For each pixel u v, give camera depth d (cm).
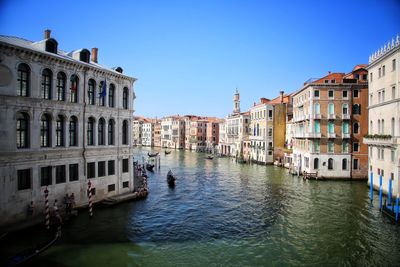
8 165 1720
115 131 2509
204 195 3008
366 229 1977
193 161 6738
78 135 2161
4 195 1703
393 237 1838
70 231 1831
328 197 2898
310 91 3972
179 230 1939
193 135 10806
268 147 5844
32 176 1848
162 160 6938
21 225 1727
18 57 1759
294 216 2275
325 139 3922
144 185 2942
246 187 3453
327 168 3919
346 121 3919
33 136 1848
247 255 1580
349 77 4109
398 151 2642
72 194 2070
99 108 2334
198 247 1673
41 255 1498
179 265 1451
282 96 5956
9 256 1440
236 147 7712
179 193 3088
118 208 2348
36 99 1856
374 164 3200
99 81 2347
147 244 1695
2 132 1686
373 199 2798
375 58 3150
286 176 4306
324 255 1589
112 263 1447
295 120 4569
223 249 1650
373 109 3216
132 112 2697
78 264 1420
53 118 1977
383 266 1472
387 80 2902
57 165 2011
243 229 1980
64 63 2041
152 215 2230
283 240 1792
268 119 5809
